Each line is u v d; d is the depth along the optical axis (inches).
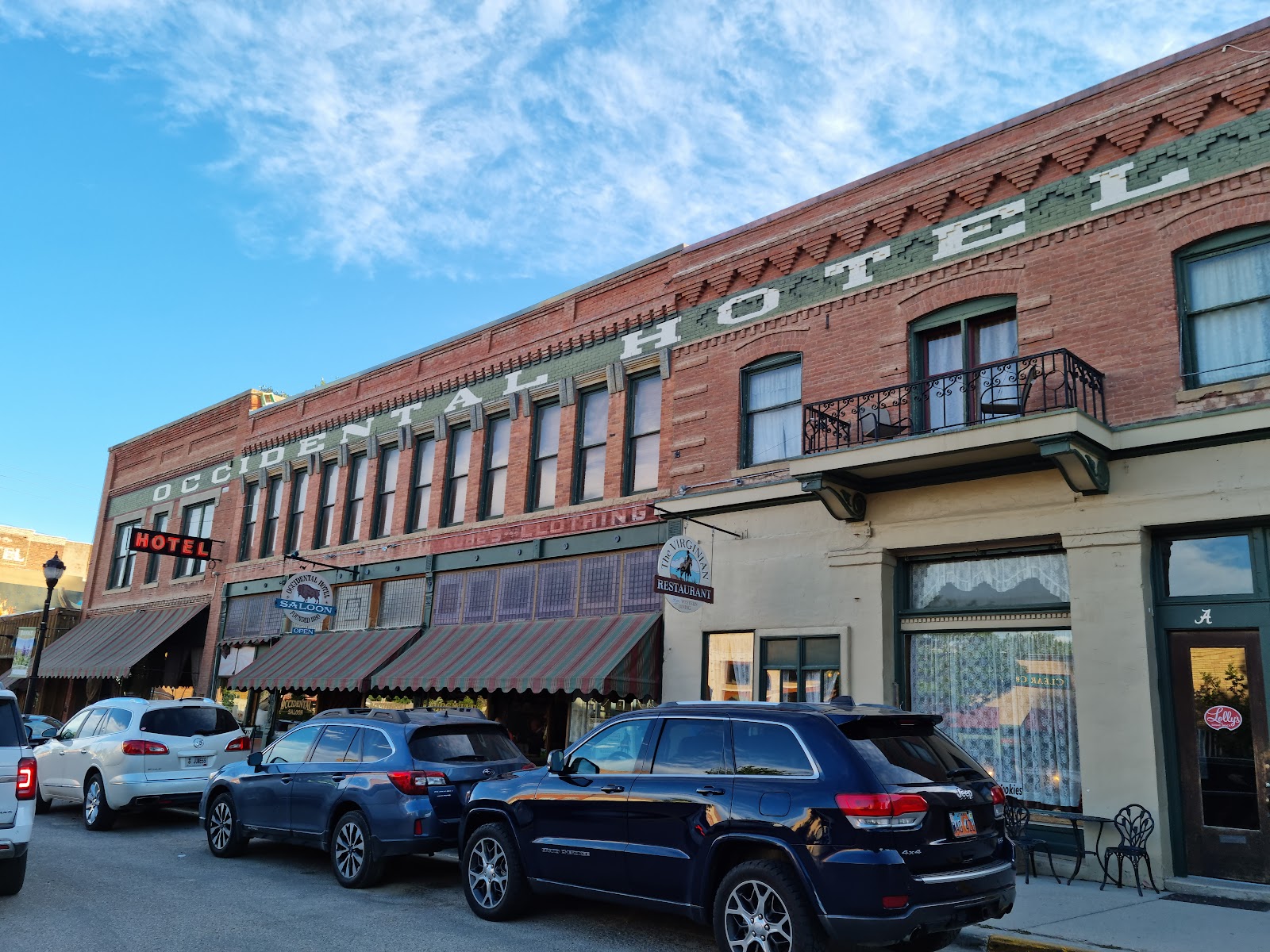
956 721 454.9
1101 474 402.6
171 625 964.0
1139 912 320.2
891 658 470.6
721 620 534.6
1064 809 410.9
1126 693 387.2
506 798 317.1
